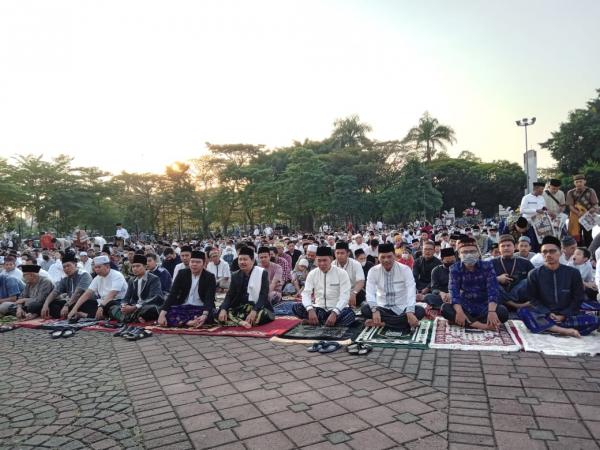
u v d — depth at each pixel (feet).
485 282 20.74
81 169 143.43
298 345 19.35
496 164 197.16
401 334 20.13
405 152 161.07
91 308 27.71
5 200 117.70
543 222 33.37
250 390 14.12
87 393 14.69
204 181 159.94
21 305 28.94
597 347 16.49
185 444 10.79
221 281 33.96
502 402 12.24
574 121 137.39
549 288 19.44
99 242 65.10
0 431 12.07
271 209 151.12
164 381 15.42
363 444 10.34
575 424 10.79
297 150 146.30
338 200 142.31
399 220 163.12
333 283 22.89
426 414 11.75
